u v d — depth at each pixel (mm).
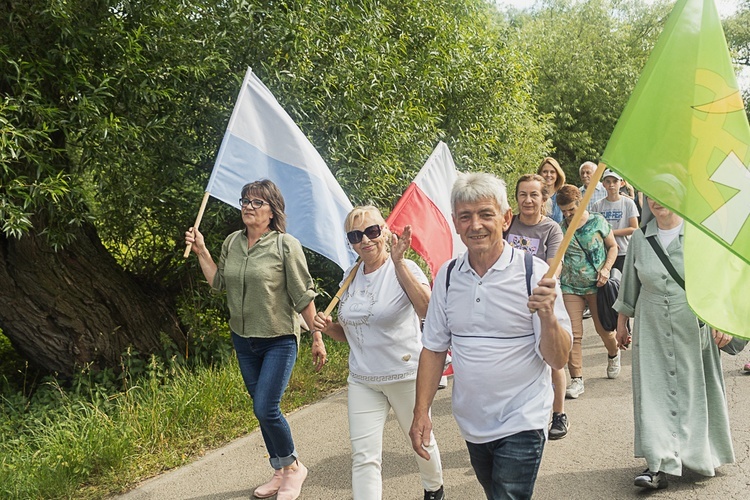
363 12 8102
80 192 5926
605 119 26828
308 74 7328
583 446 4957
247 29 6832
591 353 7898
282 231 4293
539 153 15719
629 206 8562
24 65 5461
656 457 4047
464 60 10578
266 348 4207
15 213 5125
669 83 2506
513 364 2820
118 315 6918
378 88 8172
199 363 7008
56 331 6555
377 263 3691
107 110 6039
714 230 2480
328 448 5199
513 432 2791
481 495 4254
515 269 2836
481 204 2807
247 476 4719
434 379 3062
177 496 4449
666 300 4184
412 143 9031
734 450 4695
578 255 6105
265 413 4109
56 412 5852
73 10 5758
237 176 4719
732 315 3006
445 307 2988
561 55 27047
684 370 4145
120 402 5809
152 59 6383
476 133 11273
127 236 7551
